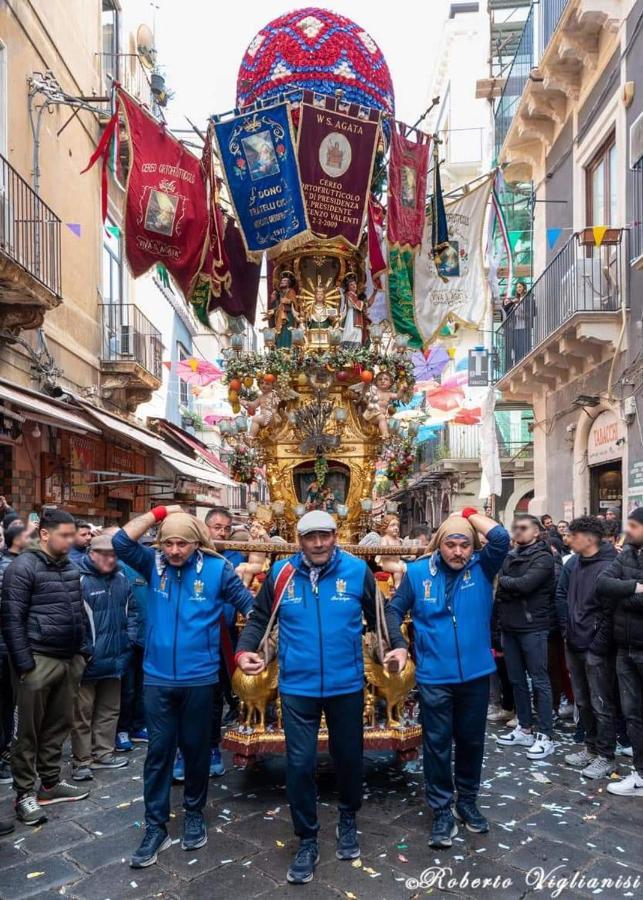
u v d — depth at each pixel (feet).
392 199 17.26
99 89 41.50
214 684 11.97
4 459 28.40
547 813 13.09
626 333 29.60
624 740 17.35
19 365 30.14
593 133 33.53
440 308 20.04
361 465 16.78
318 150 15.66
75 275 38.09
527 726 17.61
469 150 77.05
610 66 31.86
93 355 40.70
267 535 16.25
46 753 13.80
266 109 15.58
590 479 34.78
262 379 16.53
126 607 16.43
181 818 12.98
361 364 16.51
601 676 15.14
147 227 16.76
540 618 16.97
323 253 17.35
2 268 24.68
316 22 16.42
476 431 72.02
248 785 14.48
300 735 11.09
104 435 38.96
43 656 13.37
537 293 38.75
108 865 11.28
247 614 12.01
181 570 12.03
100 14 41.98
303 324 17.54
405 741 13.97
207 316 20.12
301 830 10.98
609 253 31.30
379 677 13.99
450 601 12.18
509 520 71.87
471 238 20.35
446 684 12.02
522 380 40.96
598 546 16.21
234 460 17.03
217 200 18.74
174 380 65.21
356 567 11.80
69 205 36.94
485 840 12.00
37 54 32.35
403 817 12.92
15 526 16.39
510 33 60.08
